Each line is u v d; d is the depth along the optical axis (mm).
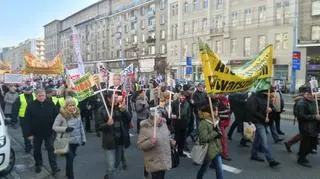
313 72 40906
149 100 15055
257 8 46719
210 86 7301
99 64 10703
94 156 10484
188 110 10016
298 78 41938
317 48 40531
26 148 11023
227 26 50906
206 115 6977
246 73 8992
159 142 6324
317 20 40594
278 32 44219
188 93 11391
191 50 58438
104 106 7430
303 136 9164
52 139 8500
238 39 49531
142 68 72688
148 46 73750
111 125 7320
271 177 8242
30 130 8492
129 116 7672
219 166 7023
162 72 62000
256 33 46969
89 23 100500
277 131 13211
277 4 44250
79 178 8336
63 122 7637
